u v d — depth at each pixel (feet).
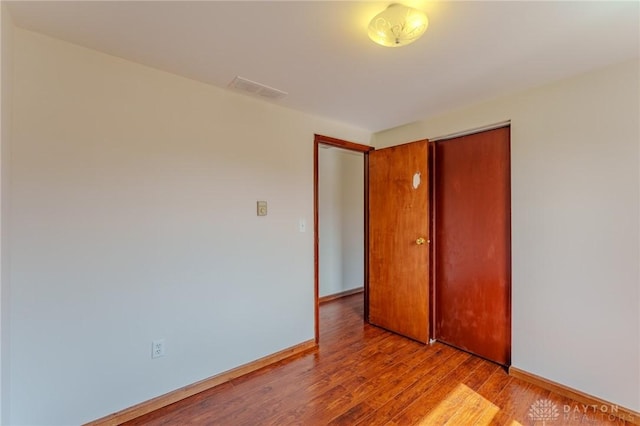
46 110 5.17
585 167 6.39
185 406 6.34
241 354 7.64
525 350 7.26
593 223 6.29
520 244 7.36
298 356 8.55
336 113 9.00
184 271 6.72
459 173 8.97
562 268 6.70
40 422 5.14
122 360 5.93
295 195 8.83
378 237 10.64
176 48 5.55
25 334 4.99
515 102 7.48
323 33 5.06
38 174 5.09
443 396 6.59
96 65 5.65
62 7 4.40
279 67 6.26
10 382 4.85
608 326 6.10
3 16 4.31
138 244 6.12
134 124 6.07
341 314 12.15
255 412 6.11
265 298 8.13
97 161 5.66
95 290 5.65
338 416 5.96
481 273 8.46
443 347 9.09
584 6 4.32
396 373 7.57
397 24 4.42
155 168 6.32
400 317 9.96
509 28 4.86
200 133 6.95
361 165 15.60
